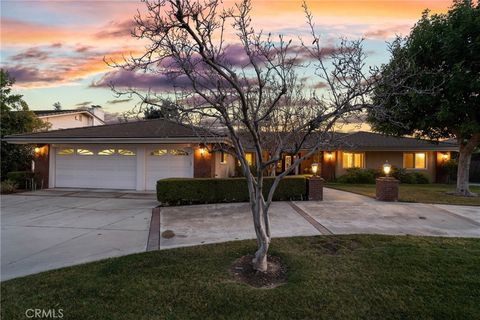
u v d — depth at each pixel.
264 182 10.51
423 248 5.16
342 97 4.44
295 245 5.41
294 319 3.25
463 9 10.68
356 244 5.42
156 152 13.66
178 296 3.68
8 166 16.28
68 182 14.45
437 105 11.13
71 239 6.16
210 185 10.20
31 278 4.24
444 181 19.94
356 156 20.47
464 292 3.70
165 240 6.02
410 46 10.50
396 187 10.59
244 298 3.61
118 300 3.61
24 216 8.40
